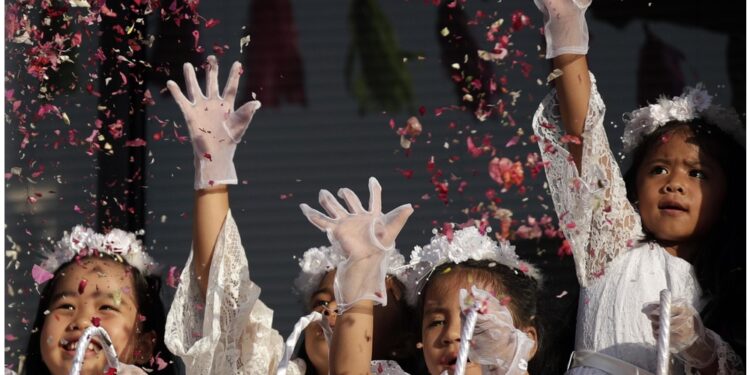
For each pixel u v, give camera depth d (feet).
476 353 31.40
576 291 44.78
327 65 48.26
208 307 35.68
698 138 38.14
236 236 36.55
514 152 46.44
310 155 47.67
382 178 47.19
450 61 47.67
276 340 37.76
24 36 43.37
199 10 48.60
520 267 38.22
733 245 37.65
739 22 46.70
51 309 38.06
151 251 46.96
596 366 35.17
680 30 46.93
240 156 47.83
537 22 47.34
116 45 47.39
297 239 47.16
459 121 47.11
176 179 47.39
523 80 47.01
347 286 32.65
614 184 36.50
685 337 32.96
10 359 44.80
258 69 48.32
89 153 46.44
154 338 39.40
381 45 48.14
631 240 36.78
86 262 38.91
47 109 43.37
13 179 46.55
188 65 36.99
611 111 46.55
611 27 47.24
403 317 38.55
